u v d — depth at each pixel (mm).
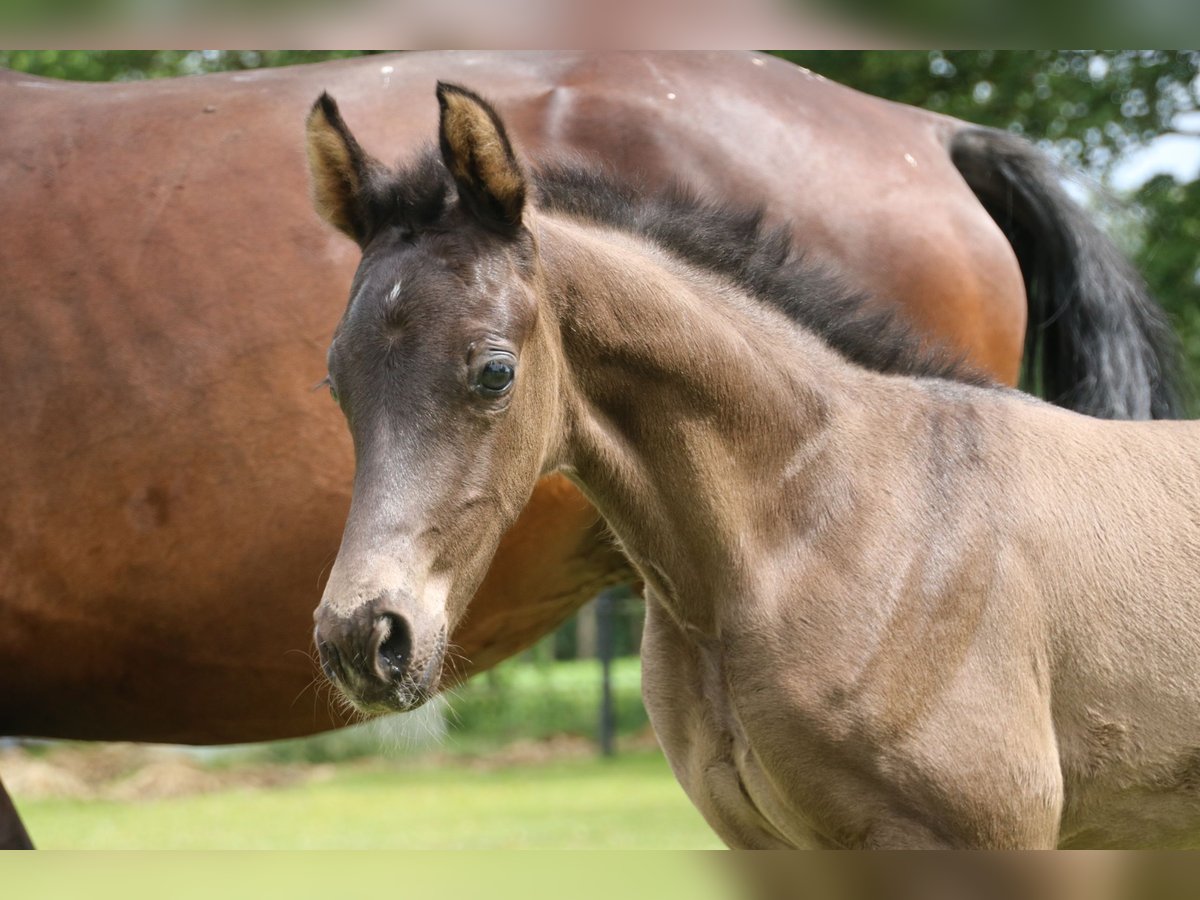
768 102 4312
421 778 14219
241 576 3680
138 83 4105
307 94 4016
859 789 2947
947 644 2967
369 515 2551
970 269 4316
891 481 3146
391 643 2508
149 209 3764
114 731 3920
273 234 3768
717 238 3340
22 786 13641
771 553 3096
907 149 4445
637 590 4395
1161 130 11281
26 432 3602
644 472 3113
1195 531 3197
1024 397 3455
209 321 3689
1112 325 4453
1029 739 2953
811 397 3199
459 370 2611
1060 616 3055
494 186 2725
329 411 3705
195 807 12047
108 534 3611
